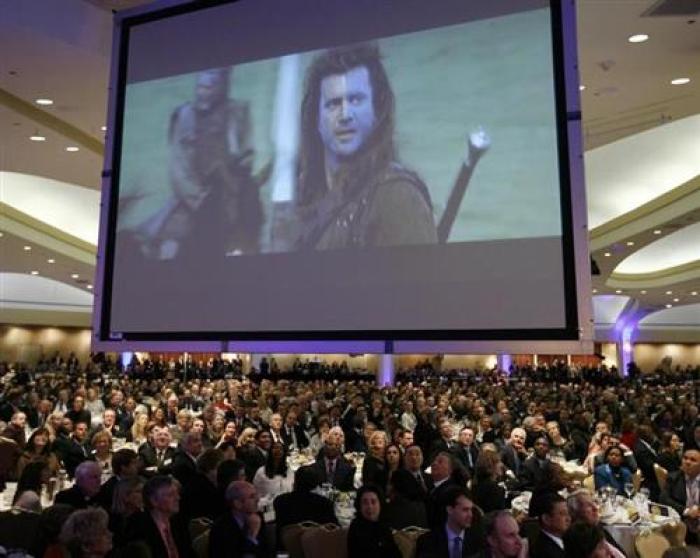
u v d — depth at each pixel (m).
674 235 22.77
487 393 18.89
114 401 12.13
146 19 7.43
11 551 3.79
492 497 6.01
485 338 5.40
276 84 6.68
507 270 5.43
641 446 8.52
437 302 5.62
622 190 17.41
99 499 5.14
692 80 8.29
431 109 5.96
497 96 5.73
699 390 20.58
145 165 7.11
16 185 19.09
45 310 33.78
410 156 5.97
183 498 5.43
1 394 14.15
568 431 11.88
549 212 5.38
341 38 6.48
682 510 6.75
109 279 7.04
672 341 42.41
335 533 4.73
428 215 5.80
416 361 40.66
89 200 21.11
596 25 6.89
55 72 8.26
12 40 7.44
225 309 6.44
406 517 5.59
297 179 6.40
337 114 6.35
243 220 6.54
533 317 5.27
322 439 9.89
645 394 18.69
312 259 6.18
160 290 6.77
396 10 6.28
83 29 7.77
